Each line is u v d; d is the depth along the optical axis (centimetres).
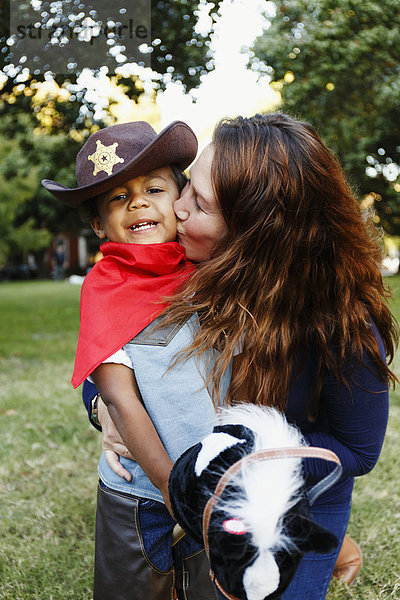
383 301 164
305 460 153
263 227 143
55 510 316
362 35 877
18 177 2512
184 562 161
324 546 104
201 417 143
